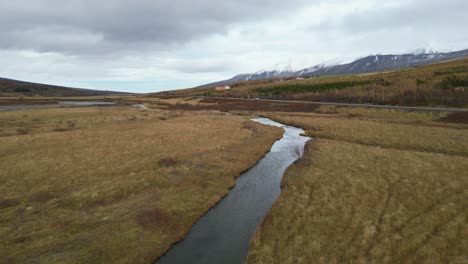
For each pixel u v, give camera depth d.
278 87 146.25
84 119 63.59
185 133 45.25
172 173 26.11
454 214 16.53
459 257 12.62
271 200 22.06
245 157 32.97
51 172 25.59
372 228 15.66
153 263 14.45
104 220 17.45
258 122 62.16
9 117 66.06
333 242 14.80
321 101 96.88
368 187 21.55
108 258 14.04
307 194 21.34
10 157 29.91
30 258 13.55
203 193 22.58
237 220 18.92
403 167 25.75
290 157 34.44
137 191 22.17
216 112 87.31
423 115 54.72
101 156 31.00
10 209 18.61
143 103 144.50
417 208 17.75
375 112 64.31
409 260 12.82
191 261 14.48
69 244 14.84
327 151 33.69
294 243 14.97
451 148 32.34
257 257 14.11
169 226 17.44
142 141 38.69
